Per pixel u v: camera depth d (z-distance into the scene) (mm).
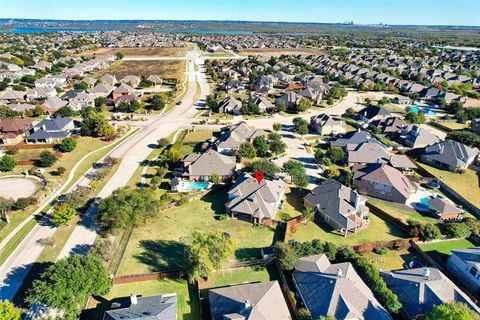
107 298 45000
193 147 97125
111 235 57844
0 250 54062
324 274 45406
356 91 174250
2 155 85812
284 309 42125
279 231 60719
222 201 70125
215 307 41625
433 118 129875
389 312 42875
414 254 55156
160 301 41750
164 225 61469
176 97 152750
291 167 75938
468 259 48906
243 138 98375
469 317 35594
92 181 73750
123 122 117875
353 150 88875
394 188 71125
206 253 46375
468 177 82688
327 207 64188
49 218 62812
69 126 106625
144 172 81562
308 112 135875
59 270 41625
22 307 43469
